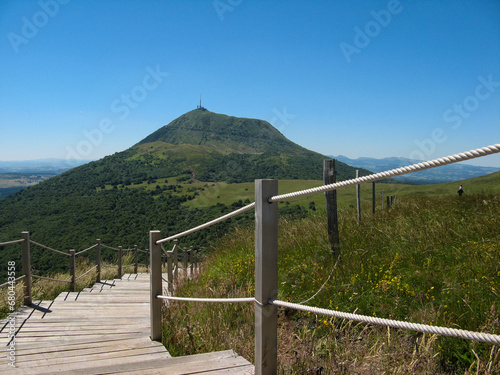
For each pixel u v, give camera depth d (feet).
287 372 8.02
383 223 19.53
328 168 16.10
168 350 11.11
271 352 6.37
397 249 14.82
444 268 12.13
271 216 6.26
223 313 12.51
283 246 19.39
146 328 13.94
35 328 14.30
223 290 15.16
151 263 11.71
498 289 9.72
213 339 10.73
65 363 9.84
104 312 17.13
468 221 16.83
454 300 9.91
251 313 12.16
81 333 13.48
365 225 19.07
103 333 13.39
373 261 14.05
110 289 24.38
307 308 5.56
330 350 8.82
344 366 7.86
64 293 21.30
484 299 9.55
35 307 17.81
